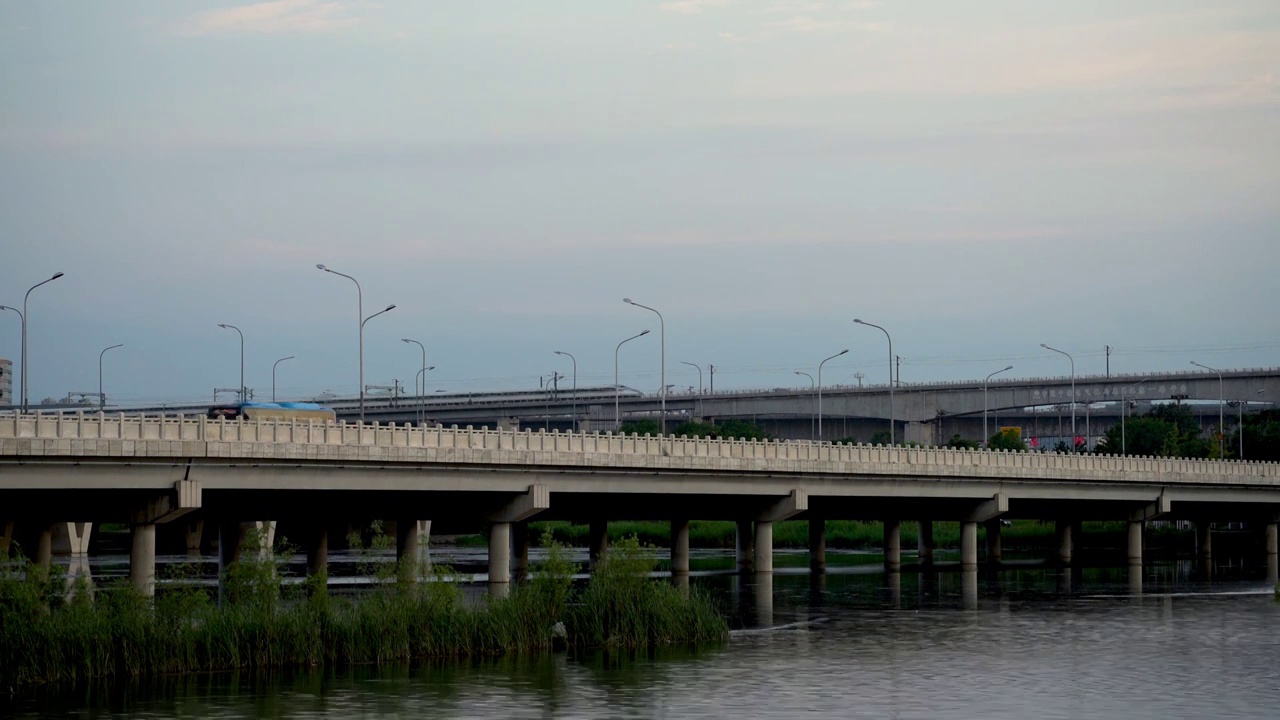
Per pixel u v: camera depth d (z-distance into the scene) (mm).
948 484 136500
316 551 117625
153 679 64125
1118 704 61219
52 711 57281
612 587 77750
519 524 132000
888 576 134250
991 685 65750
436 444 102125
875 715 58312
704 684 64875
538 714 57625
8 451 81000
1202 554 173375
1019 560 164625
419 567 76125
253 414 151625
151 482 88625
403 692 61719
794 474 125250
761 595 110750
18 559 65688
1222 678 68250
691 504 129125
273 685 63000
